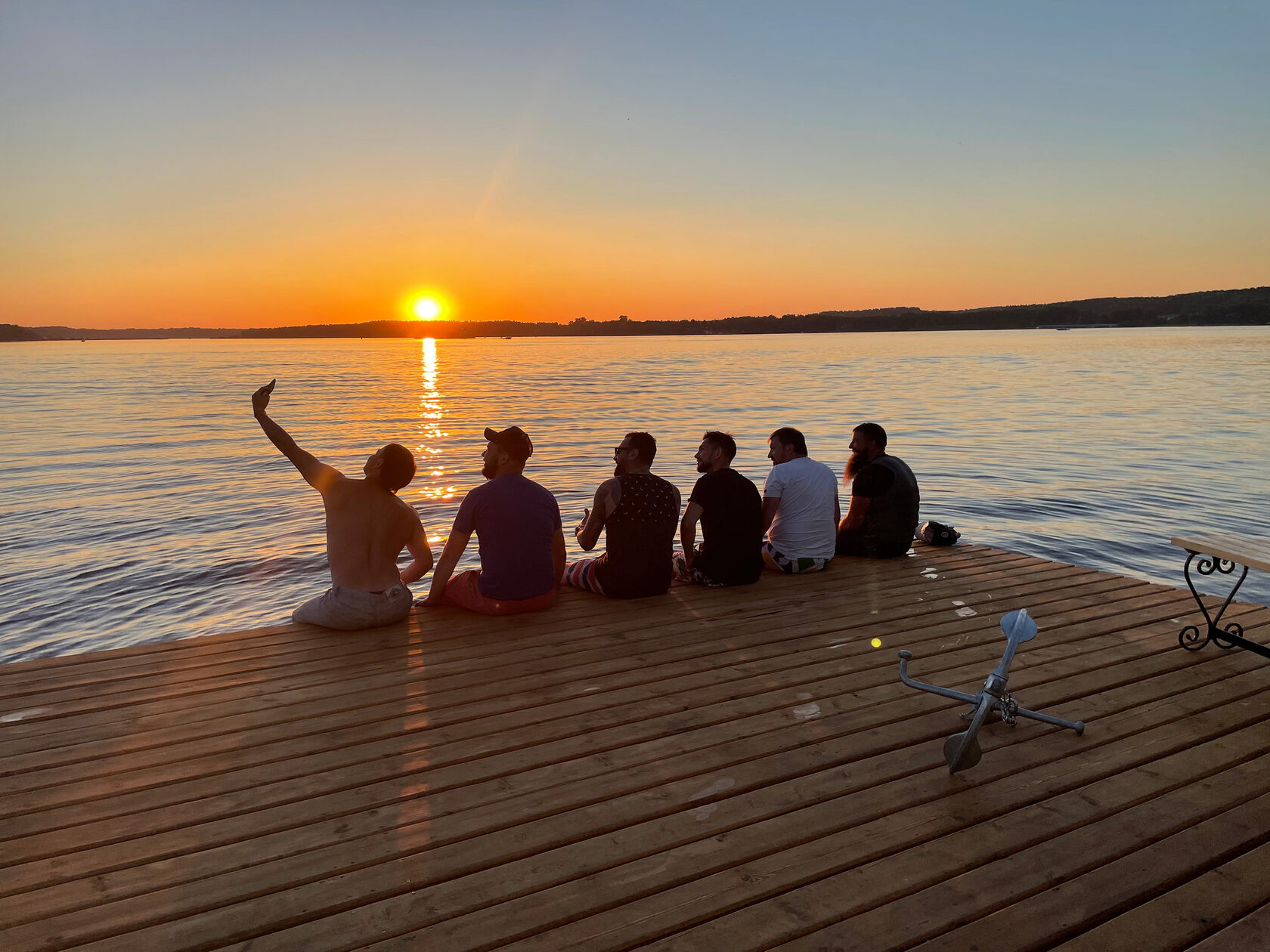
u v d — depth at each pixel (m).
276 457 20.58
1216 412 29.45
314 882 2.44
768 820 2.81
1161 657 4.38
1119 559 10.38
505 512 4.85
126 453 21.42
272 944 2.18
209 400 41.78
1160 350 107.00
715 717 3.62
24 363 111.12
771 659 4.32
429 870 2.50
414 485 16.31
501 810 2.85
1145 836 2.73
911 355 103.19
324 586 9.23
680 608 5.16
